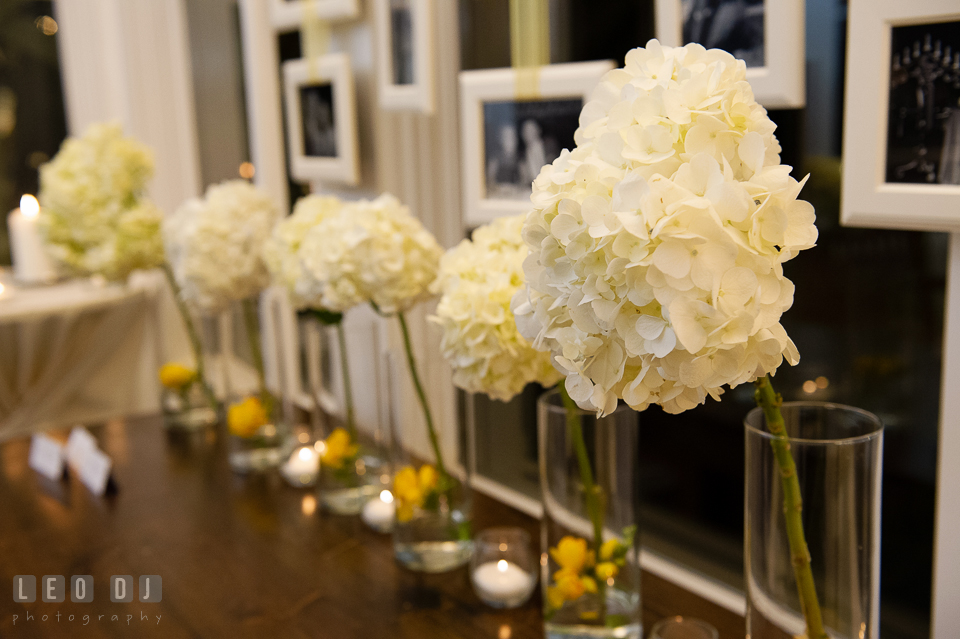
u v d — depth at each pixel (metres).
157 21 2.65
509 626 1.03
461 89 1.37
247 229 1.47
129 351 2.76
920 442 0.95
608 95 0.64
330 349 1.33
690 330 0.53
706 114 0.56
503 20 1.34
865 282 0.98
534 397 1.44
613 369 0.60
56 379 2.61
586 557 0.92
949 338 0.88
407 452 1.17
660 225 0.52
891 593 1.00
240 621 1.07
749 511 0.73
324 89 1.80
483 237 0.94
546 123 1.25
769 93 0.96
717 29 1.00
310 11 1.79
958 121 0.81
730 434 1.14
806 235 0.57
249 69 2.13
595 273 0.57
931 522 0.95
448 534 1.16
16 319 2.43
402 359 1.15
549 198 0.61
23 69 3.26
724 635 0.99
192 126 2.65
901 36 0.84
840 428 0.75
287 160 2.13
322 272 1.09
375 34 1.65
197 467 1.60
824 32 0.96
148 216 1.76
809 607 0.69
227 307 1.52
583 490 0.91
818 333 1.04
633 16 1.14
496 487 1.55
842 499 0.67
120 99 2.84
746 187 0.55
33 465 1.65
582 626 0.92
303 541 1.28
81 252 1.81
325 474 1.36
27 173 3.34
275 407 1.58
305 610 1.08
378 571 1.18
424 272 1.08
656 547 1.28
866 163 0.88
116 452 1.69
